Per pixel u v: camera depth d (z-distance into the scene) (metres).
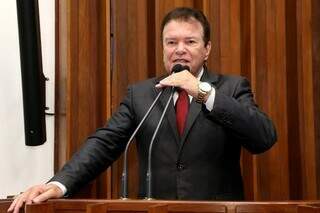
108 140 1.98
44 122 2.28
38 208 1.32
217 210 1.24
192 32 1.97
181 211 1.25
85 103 2.51
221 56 2.58
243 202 1.23
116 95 2.55
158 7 2.60
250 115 1.72
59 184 1.73
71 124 2.46
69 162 1.87
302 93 2.59
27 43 2.20
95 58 2.56
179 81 1.70
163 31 2.02
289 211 1.20
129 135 2.05
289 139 2.60
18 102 2.50
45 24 2.56
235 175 1.95
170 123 1.93
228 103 1.69
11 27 2.52
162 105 1.97
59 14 2.59
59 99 2.56
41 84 2.27
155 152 1.93
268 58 2.58
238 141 1.89
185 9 2.03
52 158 2.53
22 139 2.50
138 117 2.00
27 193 1.50
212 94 1.70
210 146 1.90
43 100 2.30
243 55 2.61
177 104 1.98
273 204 1.21
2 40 2.50
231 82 1.99
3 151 2.47
